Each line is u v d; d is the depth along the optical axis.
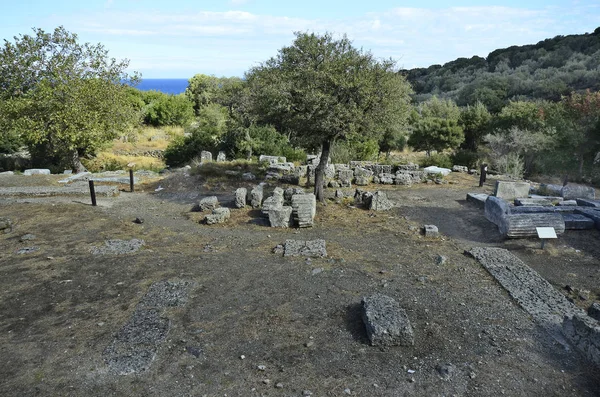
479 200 13.30
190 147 25.38
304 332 5.93
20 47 19.34
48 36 19.75
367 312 5.97
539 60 52.59
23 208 12.58
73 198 14.25
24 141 22.66
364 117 11.16
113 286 7.36
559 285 7.63
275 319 6.25
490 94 42.12
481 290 7.29
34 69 19.53
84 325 6.10
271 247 9.40
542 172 25.22
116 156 27.69
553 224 9.86
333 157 20.62
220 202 13.69
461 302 6.82
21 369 5.12
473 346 5.63
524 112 28.09
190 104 42.88
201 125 31.14
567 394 4.77
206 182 16.36
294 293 7.09
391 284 7.46
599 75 38.97
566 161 24.23
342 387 4.83
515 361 5.33
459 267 8.32
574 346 5.64
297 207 10.86
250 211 12.52
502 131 28.20
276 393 4.73
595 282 7.76
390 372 5.10
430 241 9.95
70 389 4.78
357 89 10.92
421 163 23.38
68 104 19.02
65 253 8.93
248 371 5.10
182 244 9.66
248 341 5.72
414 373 5.08
